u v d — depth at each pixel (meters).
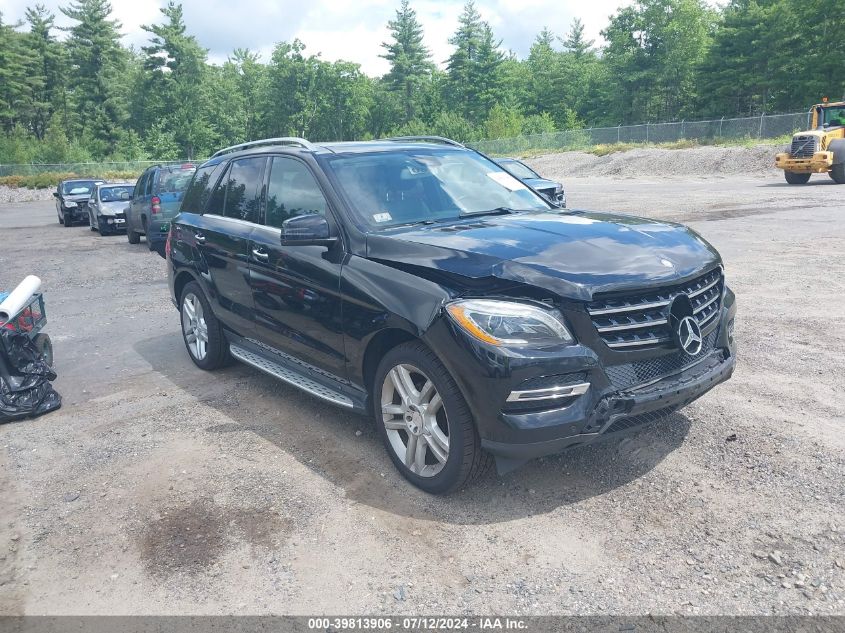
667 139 43.00
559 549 3.17
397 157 4.74
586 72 90.94
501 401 3.19
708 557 3.04
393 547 3.25
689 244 3.83
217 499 3.76
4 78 84.69
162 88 95.25
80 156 72.12
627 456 4.00
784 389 4.85
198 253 5.66
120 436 4.70
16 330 5.26
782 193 19.73
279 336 4.74
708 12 81.81
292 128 100.56
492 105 94.50
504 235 3.73
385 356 3.79
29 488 4.00
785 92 59.09
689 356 3.63
